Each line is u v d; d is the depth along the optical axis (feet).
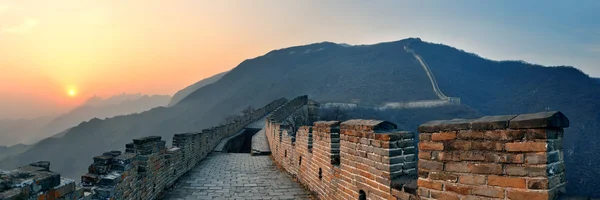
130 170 17.72
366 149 14.92
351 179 16.38
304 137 26.22
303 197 23.30
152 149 21.98
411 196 11.66
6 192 8.03
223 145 59.41
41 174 9.61
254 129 94.58
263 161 42.09
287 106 120.16
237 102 347.36
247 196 23.67
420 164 10.37
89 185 15.38
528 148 7.92
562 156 8.30
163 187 24.71
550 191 7.66
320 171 21.59
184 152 31.78
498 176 8.44
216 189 25.72
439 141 9.84
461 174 9.23
